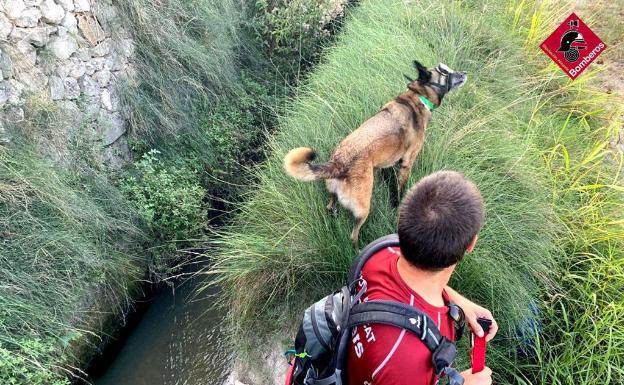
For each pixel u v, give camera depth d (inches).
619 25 244.5
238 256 130.3
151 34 178.4
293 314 127.9
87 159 148.6
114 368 135.1
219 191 187.9
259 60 229.3
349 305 55.7
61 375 117.6
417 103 135.4
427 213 51.2
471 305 67.7
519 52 210.5
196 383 129.3
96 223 137.3
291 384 70.6
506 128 159.2
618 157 163.3
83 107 152.8
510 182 136.7
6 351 102.0
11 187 119.6
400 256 55.6
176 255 160.4
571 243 131.6
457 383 46.4
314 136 152.3
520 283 116.6
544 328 118.5
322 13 229.0
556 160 158.4
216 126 187.5
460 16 211.9
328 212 134.1
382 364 48.0
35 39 141.1
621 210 138.8
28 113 137.3
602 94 193.2
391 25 204.8
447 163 138.6
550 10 243.1
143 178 160.4
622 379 101.5
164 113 180.9
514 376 110.6
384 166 135.0
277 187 143.8
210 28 200.4
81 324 129.0
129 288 147.3
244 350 127.5
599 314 114.2
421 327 48.9
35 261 119.9
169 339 142.3
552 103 197.0
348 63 186.1
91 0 160.1
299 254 127.6
